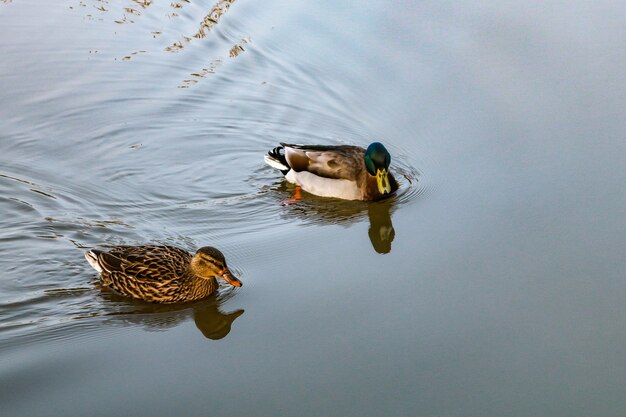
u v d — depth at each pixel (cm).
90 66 1822
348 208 1409
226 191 1441
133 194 1403
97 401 968
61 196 1370
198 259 1123
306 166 1460
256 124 1639
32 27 1978
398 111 1645
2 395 970
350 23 1959
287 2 2073
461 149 1523
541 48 1811
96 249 1194
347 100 1697
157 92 1733
